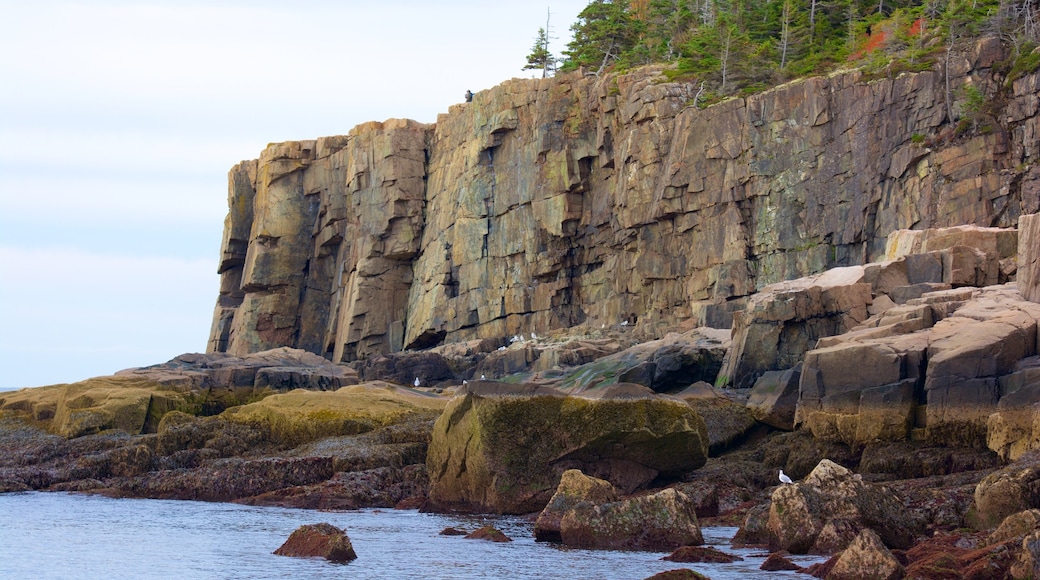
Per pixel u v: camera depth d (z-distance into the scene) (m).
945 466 35.00
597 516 27.67
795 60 82.94
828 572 21.94
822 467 26.45
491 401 34.75
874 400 38.44
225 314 120.19
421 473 40.38
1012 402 34.16
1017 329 36.84
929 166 64.25
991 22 67.56
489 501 34.69
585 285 89.31
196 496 39.97
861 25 83.62
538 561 25.12
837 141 69.88
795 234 71.12
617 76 87.06
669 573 21.22
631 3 110.75
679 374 57.50
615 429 34.47
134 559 25.97
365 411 47.81
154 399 56.44
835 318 51.34
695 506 32.56
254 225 116.38
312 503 37.75
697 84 81.75
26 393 61.44
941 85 65.50
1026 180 60.22
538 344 79.31
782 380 44.69
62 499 39.62
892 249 56.47
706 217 76.06
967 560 20.75
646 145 80.75
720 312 71.25
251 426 47.44
